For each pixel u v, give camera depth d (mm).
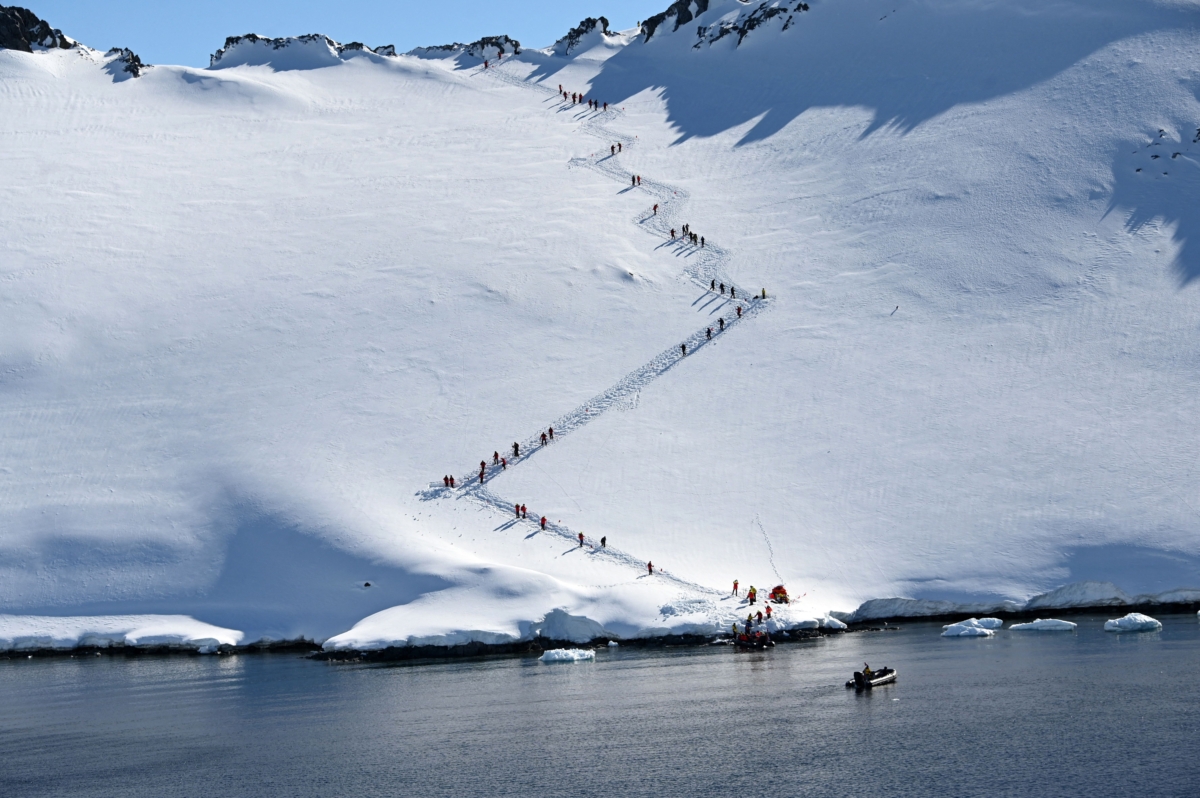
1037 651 51688
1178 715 38406
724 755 37125
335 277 100625
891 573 64125
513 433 79312
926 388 80438
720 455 75688
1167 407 74562
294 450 76750
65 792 37219
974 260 96125
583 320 94000
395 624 59656
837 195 112438
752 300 95625
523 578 61750
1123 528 64562
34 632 64312
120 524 70625
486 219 111750
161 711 48688
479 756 38656
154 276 100250
